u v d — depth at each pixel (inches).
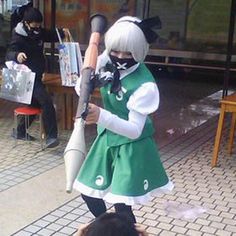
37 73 212.4
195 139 238.1
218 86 403.5
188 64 416.2
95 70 100.2
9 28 451.5
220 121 191.3
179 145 226.4
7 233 133.5
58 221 141.9
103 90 105.0
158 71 441.1
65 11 422.0
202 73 424.8
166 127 261.1
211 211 152.6
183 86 398.3
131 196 100.6
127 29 99.8
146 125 105.8
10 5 454.3
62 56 209.5
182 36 410.9
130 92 100.8
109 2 416.2
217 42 402.6
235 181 180.4
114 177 103.0
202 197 163.6
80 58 211.0
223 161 203.3
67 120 242.4
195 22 405.7
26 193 161.6
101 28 102.4
